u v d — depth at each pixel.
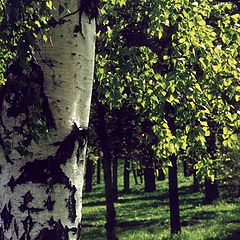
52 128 3.23
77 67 3.35
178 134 6.43
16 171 3.17
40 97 3.11
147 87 6.69
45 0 3.18
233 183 24.45
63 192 3.23
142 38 7.53
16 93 3.04
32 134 3.00
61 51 3.29
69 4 3.33
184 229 20.69
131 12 7.20
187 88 6.14
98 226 25.61
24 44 2.99
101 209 33.56
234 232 18.55
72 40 3.33
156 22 6.21
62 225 3.21
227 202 29.97
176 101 6.19
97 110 15.76
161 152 6.91
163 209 30.66
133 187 50.31
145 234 20.92
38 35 3.29
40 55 3.19
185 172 49.34
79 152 3.34
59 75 3.28
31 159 3.17
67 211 3.24
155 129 6.76
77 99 3.35
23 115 3.15
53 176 3.20
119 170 62.97
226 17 6.23
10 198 3.17
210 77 6.32
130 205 34.38
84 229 24.69
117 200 37.69
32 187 3.16
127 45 7.41
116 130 16.31
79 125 3.35
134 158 16.84
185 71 6.09
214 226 20.52
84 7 3.37
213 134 16.14
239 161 21.19
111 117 16.58
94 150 19.25
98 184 55.25
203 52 5.86
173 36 6.23
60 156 3.23
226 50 6.13
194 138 6.05
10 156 3.17
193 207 29.30
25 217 3.15
